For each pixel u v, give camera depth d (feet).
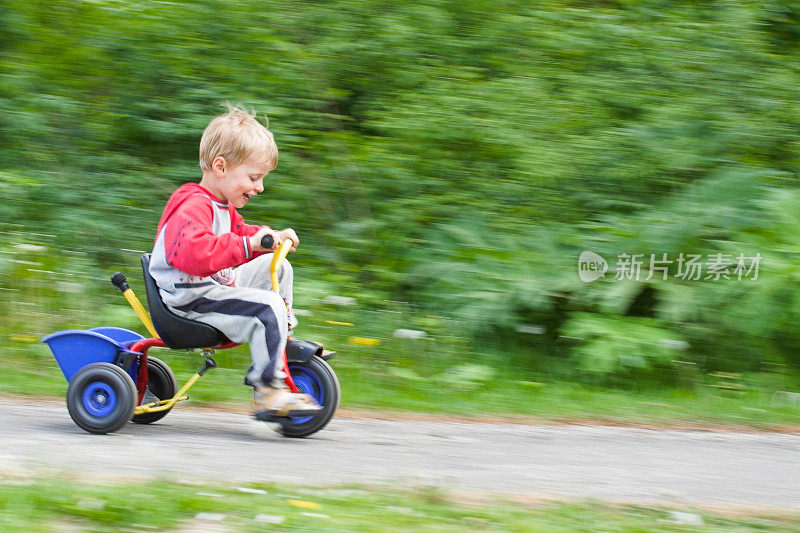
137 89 26.32
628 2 27.53
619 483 11.76
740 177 22.27
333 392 13.65
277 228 24.16
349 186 24.45
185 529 8.36
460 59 26.40
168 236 12.55
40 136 26.09
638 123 24.20
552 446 14.49
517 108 24.22
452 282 21.72
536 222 22.98
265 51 25.86
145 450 12.12
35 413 14.93
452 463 12.57
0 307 20.29
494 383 19.58
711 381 20.56
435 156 24.29
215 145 12.75
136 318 20.42
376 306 21.71
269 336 12.82
